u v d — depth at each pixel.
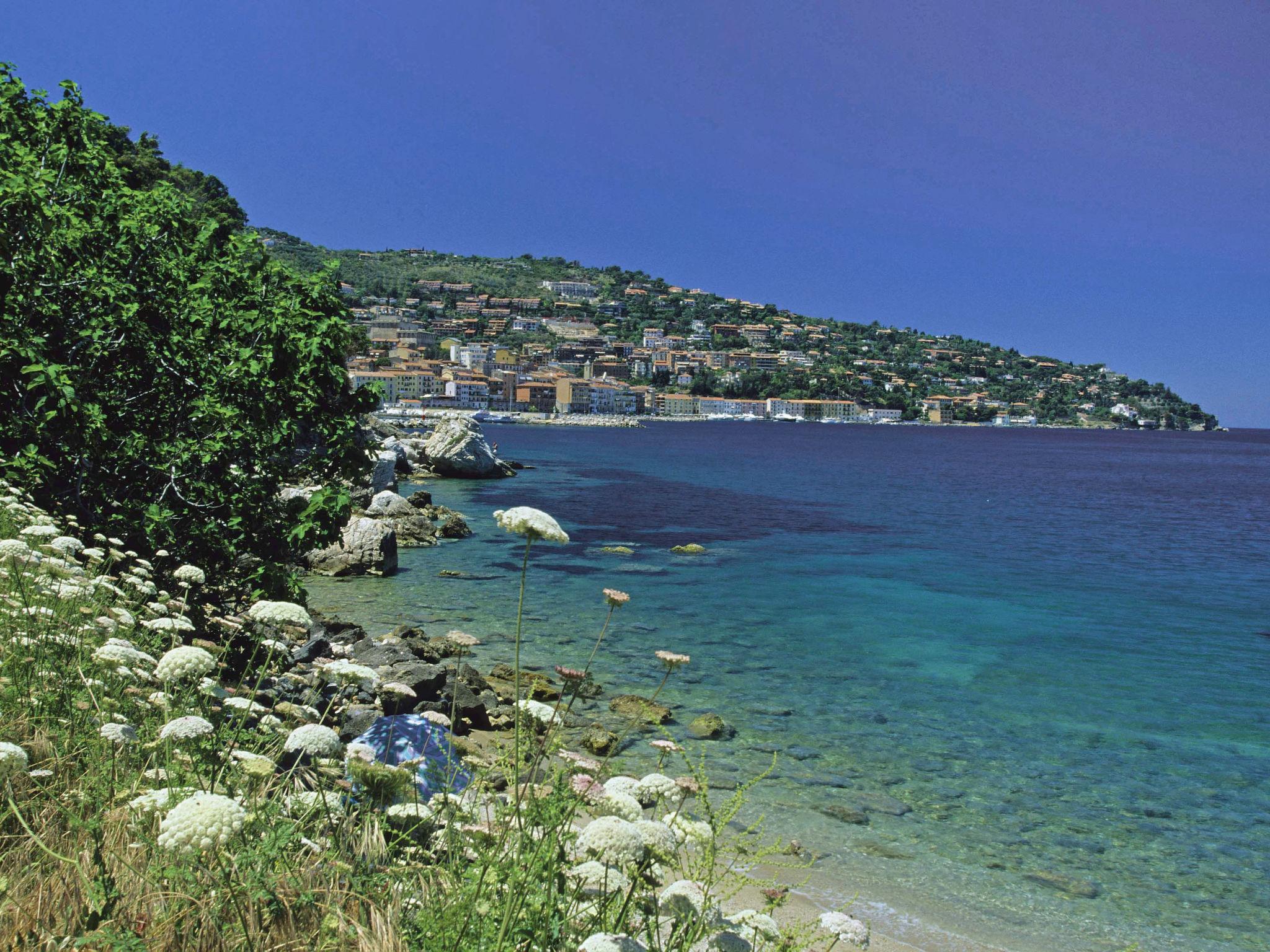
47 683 5.41
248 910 3.29
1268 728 15.80
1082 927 8.98
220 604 12.45
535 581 27.84
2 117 13.56
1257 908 9.54
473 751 6.22
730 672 18.22
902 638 22.19
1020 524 51.41
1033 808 12.03
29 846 3.67
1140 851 10.84
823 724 15.18
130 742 4.44
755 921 3.64
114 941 2.68
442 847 4.05
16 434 11.12
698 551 36.00
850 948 7.42
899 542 41.16
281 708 5.63
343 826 4.19
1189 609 27.27
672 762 12.75
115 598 7.86
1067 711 16.61
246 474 13.78
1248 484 94.75
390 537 28.17
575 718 14.40
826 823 11.14
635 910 3.31
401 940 3.27
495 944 2.96
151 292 14.00
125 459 12.48
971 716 16.03
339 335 14.70
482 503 50.53
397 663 14.83
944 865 10.19
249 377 13.31
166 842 2.61
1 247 11.10
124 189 14.70
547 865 3.23
